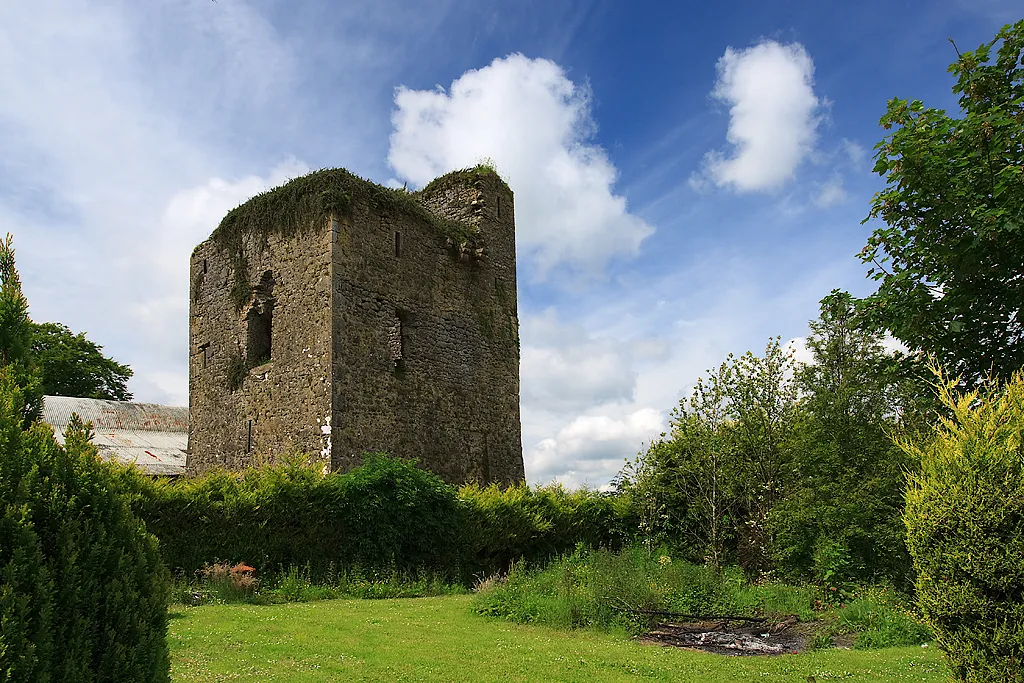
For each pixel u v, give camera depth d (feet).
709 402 55.83
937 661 29.55
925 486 18.06
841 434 47.47
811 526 45.83
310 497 50.14
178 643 29.27
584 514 68.03
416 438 65.36
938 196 34.17
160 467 85.05
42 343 124.26
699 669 28.37
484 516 58.44
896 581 41.83
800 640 35.04
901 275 35.83
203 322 70.90
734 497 55.11
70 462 14.23
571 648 31.27
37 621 12.49
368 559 51.01
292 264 62.90
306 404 59.72
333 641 30.86
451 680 25.08
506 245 81.10
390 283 65.00
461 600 45.62
